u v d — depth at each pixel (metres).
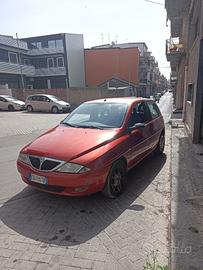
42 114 16.33
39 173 2.96
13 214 3.02
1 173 4.62
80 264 2.09
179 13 11.20
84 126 3.85
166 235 2.49
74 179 2.78
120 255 2.19
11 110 19.78
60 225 2.73
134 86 35.72
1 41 25.05
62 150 3.02
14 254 2.26
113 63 37.34
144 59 45.25
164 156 5.53
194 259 1.94
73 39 34.06
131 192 3.61
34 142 3.47
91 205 3.21
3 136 8.47
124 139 3.52
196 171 3.94
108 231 2.58
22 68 28.38
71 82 34.06
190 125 7.34
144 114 4.68
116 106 4.22
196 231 2.31
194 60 6.58
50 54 32.53
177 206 2.82
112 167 3.17
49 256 2.21
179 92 16.77
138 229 2.61
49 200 3.40
